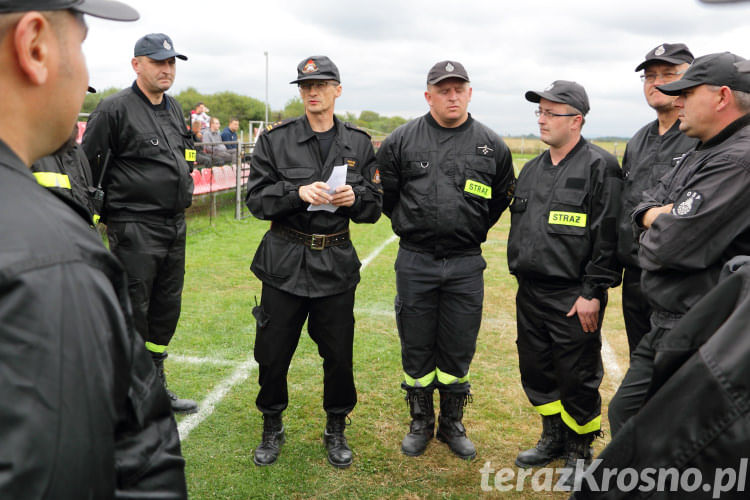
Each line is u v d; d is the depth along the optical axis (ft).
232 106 196.44
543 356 10.30
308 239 9.55
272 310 9.70
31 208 2.16
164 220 11.51
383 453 10.47
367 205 9.95
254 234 31.76
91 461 2.08
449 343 10.61
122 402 2.41
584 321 9.52
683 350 3.54
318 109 9.62
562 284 9.81
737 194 6.39
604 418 12.14
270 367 9.85
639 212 7.90
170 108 11.97
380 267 25.18
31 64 2.29
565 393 9.93
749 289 3.30
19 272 1.96
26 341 1.92
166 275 11.89
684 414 3.13
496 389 13.34
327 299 9.80
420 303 10.52
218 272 23.17
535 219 9.89
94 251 2.32
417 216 10.30
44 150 2.56
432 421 10.89
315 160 9.73
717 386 3.00
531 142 132.67
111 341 2.27
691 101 7.02
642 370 7.52
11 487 1.82
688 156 7.59
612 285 9.46
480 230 10.47
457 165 10.20
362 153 10.04
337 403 10.23
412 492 9.30
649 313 9.86
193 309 18.34
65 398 1.99
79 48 2.54
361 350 15.37
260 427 11.18
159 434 2.76
